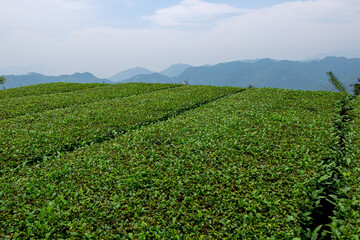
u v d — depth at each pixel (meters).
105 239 4.52
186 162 7.43
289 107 14.05
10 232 4.77
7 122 12.05
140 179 6.45
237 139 9.08
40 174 6.99
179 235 4.58
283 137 9.20
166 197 5.86
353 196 5.42
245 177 6.47
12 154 8.27
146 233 4.59
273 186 5.95
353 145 8.21
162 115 13.62
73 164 7.55
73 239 4.54
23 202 5.59
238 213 5.08
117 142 9.50
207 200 5.58
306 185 5.97
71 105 17.02
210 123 11.39
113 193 5.91
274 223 4.72
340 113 13.55
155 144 9.01
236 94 19.69
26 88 26.22
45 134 10.05
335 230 4.48
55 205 5.49
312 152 7.74
